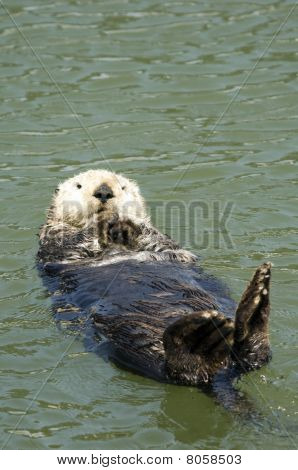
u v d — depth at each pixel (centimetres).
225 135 3503
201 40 4250
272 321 2208
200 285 2247
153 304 2042
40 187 3155
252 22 4400
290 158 3316
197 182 3175
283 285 2438
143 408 1842
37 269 2562
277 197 3047
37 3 4628
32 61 4069
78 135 3522
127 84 3900
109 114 3666
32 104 3741
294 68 3984
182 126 3575
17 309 2331
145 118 3638
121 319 2025
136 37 4297
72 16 4525
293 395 1833
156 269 2280
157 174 3231
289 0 4619
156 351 1905
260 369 1897
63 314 2216
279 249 2698
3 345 2134
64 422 1812
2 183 3181
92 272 2320
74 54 4134
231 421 1747
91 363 2022
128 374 1938
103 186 2567
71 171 3250
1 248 2755
